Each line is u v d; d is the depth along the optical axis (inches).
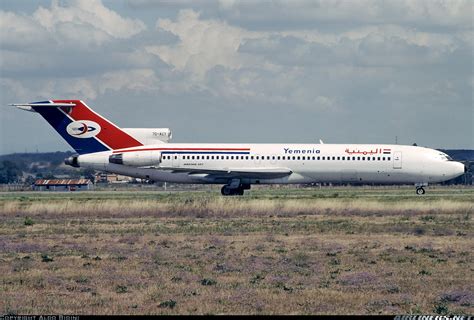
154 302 2908.5
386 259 3934.5
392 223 5767.7
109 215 6638.8
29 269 3659.0
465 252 4178.2
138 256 4082.2
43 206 7003.0
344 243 4606.3
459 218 6166.3
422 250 4232.3
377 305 2847.0
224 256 4052.7
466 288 3171.8
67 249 4392.2
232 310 2763.3
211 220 6176.2
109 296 3021.7
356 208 6870.1
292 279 3388.3
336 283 3292.3
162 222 6023.6
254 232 5211.6
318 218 6274.6
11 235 5152.6
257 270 3614.7
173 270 3612.2
